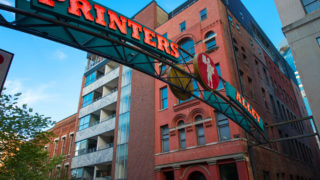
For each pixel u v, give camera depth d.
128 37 8.60
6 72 3.50
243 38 24.97
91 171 27.83
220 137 16.19
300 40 13.95
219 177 15.16
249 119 14.22
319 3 14.14
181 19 23.81
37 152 17.80
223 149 15.30
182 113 18.81
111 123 27.06
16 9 6.06
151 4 28.88
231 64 18.55
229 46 19.83
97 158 26.36
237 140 14.94
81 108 33.72
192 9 23.17
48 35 7.33
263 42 33.22
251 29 29.56
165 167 18.33
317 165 34.66
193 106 18.27
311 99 12.62
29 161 16.50
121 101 27.16
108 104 28.91
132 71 27.64
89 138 29.62
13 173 15.25
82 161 28.19
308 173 28.38
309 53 13.40
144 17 29.14
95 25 7.62
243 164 14.13
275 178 17.86
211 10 21.38
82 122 32.12
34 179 16.50
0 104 14.58
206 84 10.02
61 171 24.23
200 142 17.14
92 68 35.59
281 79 35.16
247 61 22.88
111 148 25.25
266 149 18.36
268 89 25.94
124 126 24.98
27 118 15.67
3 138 14.59
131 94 25.98
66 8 6.98
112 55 9.09
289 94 36.62
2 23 6.36
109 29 8.03
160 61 9.88
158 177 18.50
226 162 15.18
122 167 22.67
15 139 15.16
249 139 15.92
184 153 17.28
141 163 20.62
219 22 20.08
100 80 32.72
